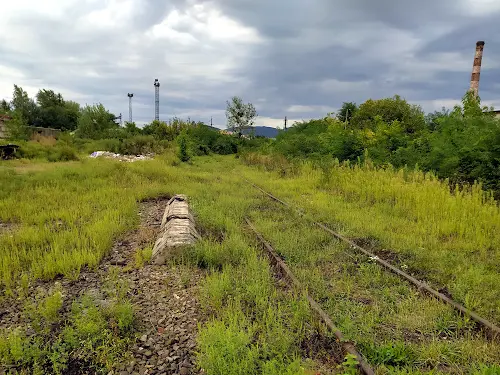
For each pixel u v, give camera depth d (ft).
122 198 36.06
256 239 23.79
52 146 90.89
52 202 33.63
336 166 52.80
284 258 20.56
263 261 19.26
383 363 11.37
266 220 28.40
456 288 16.01
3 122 104.06
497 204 31.81
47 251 21.29
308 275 17.67
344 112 174.91
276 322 13.19
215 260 19.57
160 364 11.70
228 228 25.72
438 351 11.89
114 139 114.11
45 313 13.97
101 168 53.16
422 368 11.38
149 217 31.45
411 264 19.52
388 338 12.75
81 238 22.74
